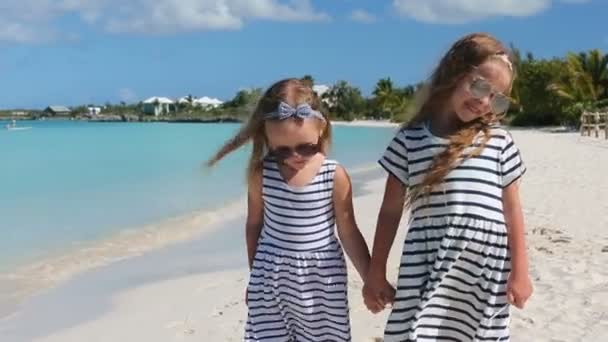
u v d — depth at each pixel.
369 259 3.03
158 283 6.78
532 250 6.88
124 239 9.30
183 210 11.94
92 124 115.19
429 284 2.69
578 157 18.97
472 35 2.72
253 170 3.04
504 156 2.70
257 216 3.13
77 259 8.06
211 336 4.91
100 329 5.32
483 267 2.68
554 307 4.96
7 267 7.63
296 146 2.90
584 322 4.63
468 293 2.71
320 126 2.95
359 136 47.59
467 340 2.75
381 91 94.19
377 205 11.38
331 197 2.95
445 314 2.75
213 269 7.38
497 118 2.73
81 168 21.36
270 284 2.98
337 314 2.94
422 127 2.76
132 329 5.26
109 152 31.14
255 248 3.16
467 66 2.63
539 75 47.62
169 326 5.26
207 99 133.50
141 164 22.86
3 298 6.32
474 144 2.65
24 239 9.30
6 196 14.16
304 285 2.94
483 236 2.65
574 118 41.47
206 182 16.56
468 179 2.64
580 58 45.47
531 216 9.01
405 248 2.77
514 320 4.70
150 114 132.50
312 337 3.00
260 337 3.03
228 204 12.60
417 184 2.71
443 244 2.67
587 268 6.05
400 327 2.77
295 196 2.93
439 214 2.68
